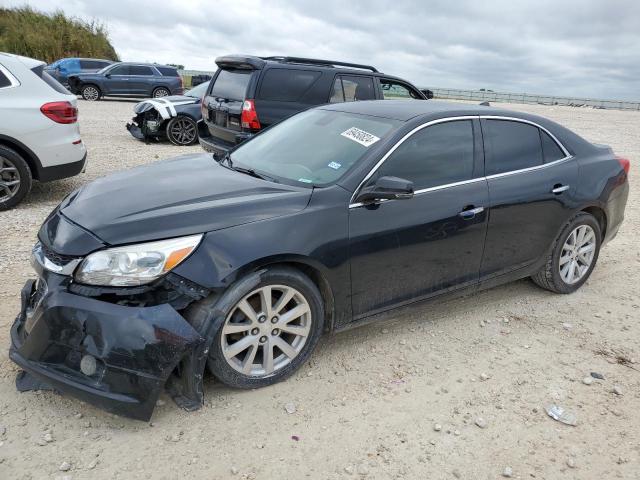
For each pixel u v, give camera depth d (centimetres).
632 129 2186
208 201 313
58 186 768
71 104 663
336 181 341
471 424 304
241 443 277
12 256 492
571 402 329
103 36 3766
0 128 609
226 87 829
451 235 375
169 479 251
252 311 303
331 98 815
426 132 377
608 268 557
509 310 447
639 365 376
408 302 373
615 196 484
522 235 421
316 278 333
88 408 294
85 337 266
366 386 332
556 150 449
